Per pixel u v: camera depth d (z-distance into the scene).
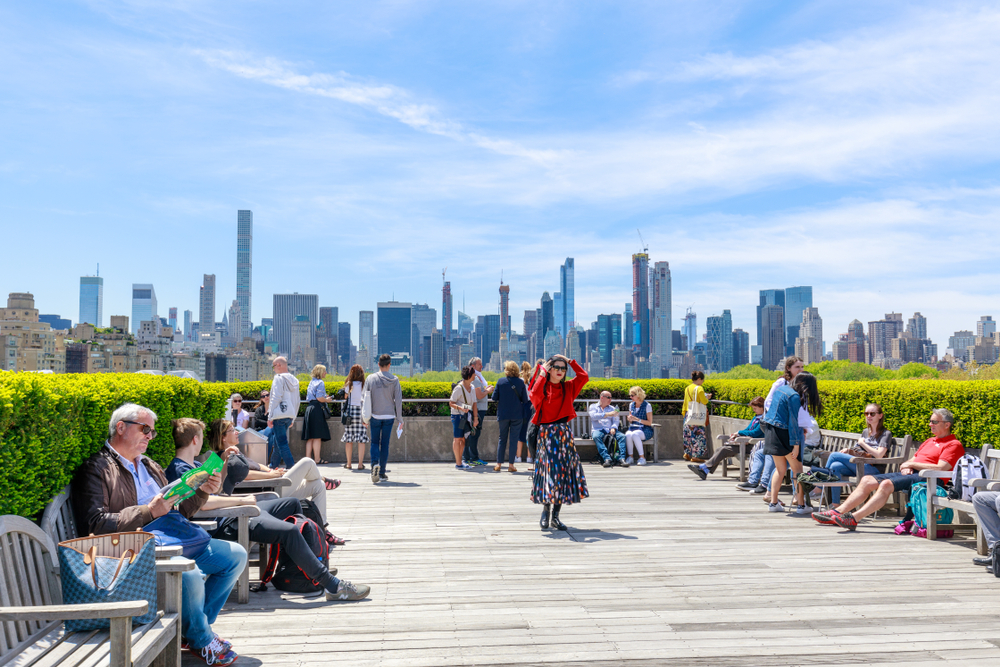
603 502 8.97
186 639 3.65
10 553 3.02
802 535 6.99
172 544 3.96
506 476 11.59
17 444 3.30
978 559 5.80
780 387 8.30
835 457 8.52
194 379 7.86
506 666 3.66
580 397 15.01
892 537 6.90
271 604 4.78
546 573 5.55
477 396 12.91
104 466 3.99
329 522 7.68
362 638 4.09
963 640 4.04
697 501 9.05
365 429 12.51
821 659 3.76
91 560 3.13
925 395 8.38
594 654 3.83
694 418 13.02
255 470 6.25
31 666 2.74
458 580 5.35
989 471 7.29
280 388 11.37
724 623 4.34
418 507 8.63
